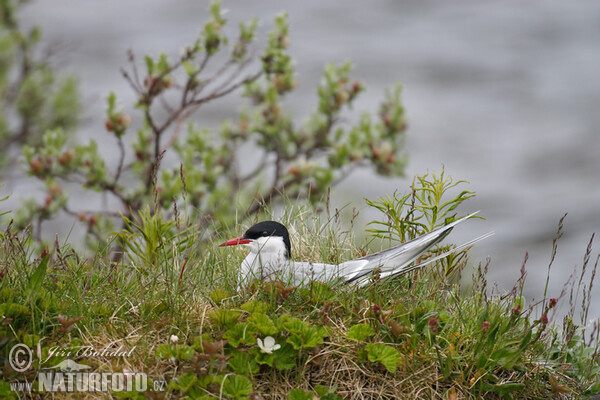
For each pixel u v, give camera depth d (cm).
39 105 1628
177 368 632
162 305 700
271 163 1355
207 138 1245
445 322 714
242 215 1115
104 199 1199
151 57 1159
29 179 1666
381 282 752
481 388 659
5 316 650
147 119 1178
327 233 888
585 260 724
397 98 1300
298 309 697
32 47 1662
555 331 766
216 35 1172
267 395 627
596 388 714
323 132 1298
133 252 826
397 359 644
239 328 643
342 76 1302
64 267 737
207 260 812
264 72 1258
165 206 1116
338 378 650
